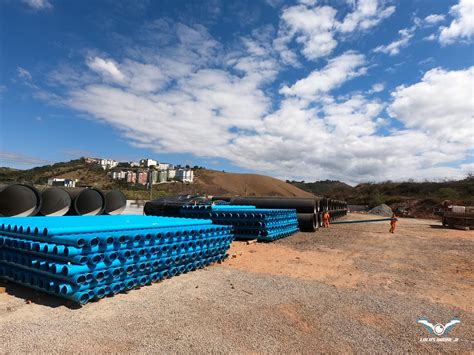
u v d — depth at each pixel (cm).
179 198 1819
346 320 493
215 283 657
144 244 611
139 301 530
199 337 408
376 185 7006
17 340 376
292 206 1862
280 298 580
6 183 1058
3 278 587
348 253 1109
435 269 908
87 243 496
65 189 1233
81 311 475
